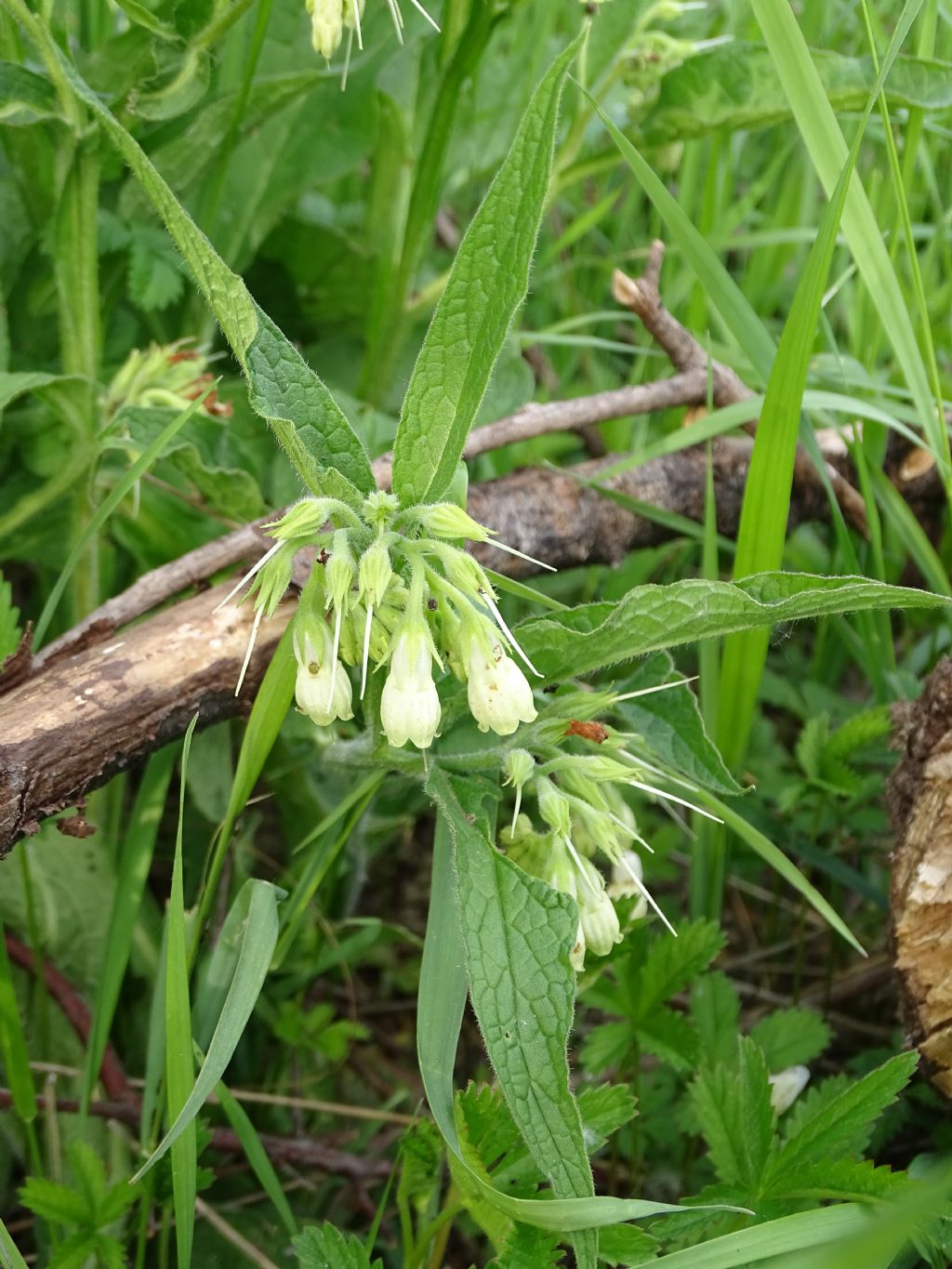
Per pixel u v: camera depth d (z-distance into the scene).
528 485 0.41
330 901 0.41
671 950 0.36
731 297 0.40
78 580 0.41
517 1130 0.31
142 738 0.34
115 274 0.43
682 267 0.54
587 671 0.33
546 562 0.41
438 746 0.34
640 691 0.34
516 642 0.32
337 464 0.32
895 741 0.39
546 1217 0.28
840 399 0.41
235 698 0.35
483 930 0.30
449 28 0.41
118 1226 0.36
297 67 0.43
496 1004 0.29
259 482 0.43
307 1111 0.41
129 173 0.41
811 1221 0.30
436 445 0.31
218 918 0.40
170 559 0.42
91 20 0.42
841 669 0.48
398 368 0.46
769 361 0.40
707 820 0.40
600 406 0.42
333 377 0.47
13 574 0.46
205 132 0.40
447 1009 0.31
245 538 0.37
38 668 0.34
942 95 0.41
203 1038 0.35
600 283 0.58
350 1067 0.42
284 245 0.46
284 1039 0.39
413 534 0.31
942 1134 0.36
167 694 0.34
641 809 0.44
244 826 0.41
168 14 0.37
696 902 0.40
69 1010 0.38
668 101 0.44
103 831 0.39
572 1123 0.28
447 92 0.42
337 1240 0.31
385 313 0.45
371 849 0.43
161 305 0.41
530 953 0.29
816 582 0.30
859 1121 0.31
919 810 0.35
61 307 0.38
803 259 0.57
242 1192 0.38
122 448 0.39
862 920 0.44
